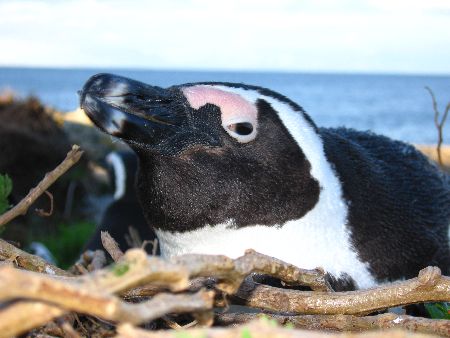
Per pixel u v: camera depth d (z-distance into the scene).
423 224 0.66
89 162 2.20
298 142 0.61
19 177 2.05
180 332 0.41
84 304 0.39
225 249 0.61
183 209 0.60
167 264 0.42
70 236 1.79
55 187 2.09
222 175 0.60
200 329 0.42
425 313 0.62
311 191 0.61
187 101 0.61
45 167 2.08
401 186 0.67
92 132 2.29
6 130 2.04
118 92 0.59
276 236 0.60
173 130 0.60
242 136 0.60
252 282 0.53
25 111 2.13
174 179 0.60
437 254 0.67
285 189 0.60
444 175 0.76
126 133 0.59
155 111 0.60
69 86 29.05
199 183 0.60
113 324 0.52
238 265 0.47
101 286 0.41
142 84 0.61
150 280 0.42
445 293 0.52
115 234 1.08
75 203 2.14
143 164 0.61
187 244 0.62
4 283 0.38
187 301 0.43
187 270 0.44
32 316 0.40
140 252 0.42
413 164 0.71
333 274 0.60
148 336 0.40
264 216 0.60
